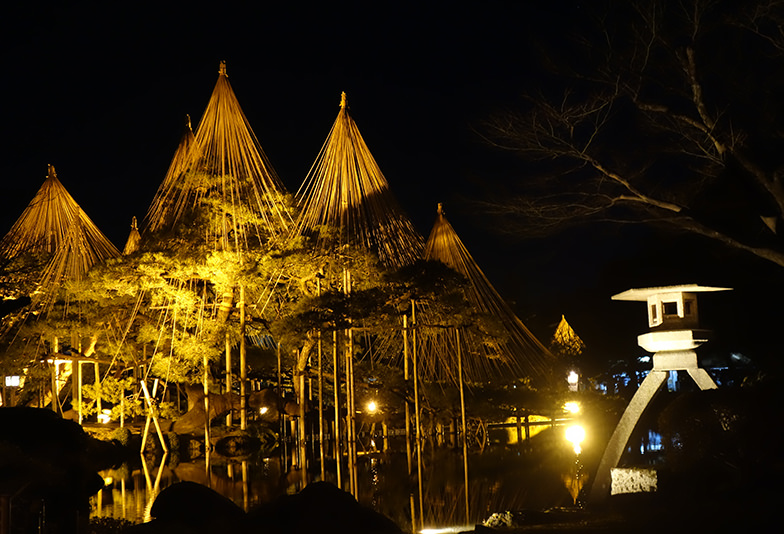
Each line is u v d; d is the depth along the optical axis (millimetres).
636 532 11602
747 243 21422
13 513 10727
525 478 24750
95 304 39094
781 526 11109
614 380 45250
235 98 36875
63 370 42688
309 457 34719
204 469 30906
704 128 21953
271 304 40031
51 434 14898
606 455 15750
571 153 23203
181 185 37250
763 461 13664
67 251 38375
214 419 43781
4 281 35125
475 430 39156
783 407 13711
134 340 41656
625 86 22562
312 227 33031
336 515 11453
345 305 25766
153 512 12211
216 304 39531
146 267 35625
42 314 38812
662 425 15133
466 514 19531
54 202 38312
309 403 39188
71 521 12375
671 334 15625
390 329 31141
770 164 21688
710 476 14258
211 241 37469
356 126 30438
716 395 14453
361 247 30578
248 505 21438
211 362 45969
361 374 35406
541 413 40125
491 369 38500
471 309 28469
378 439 40562
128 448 34969
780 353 24203
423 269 26188
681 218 22719
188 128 39656
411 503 21375
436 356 35531
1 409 15039
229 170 36438
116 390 40156
